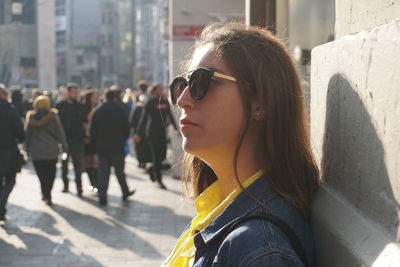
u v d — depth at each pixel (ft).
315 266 4.13
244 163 4.14
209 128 4.09
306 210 4.19
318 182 4.49
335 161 4.25
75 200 30.89
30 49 164.86
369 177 3.49
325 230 3.92
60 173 43.09
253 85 4.05
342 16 4.47
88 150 33.94
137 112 43.29
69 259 19.06
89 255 19.52
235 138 4.09
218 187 4.64
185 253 4.42
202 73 4.08
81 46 247.70
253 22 12.41
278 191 3.97
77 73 248.32
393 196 3.12
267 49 4.14
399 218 3.04
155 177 35.24
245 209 3.89
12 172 24.95
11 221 25.31
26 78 164.45
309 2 9.98
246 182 4.04
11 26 160.86
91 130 29.71
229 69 4.08
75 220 25.48
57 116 29.22
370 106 3.47
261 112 4.08
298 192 4.10
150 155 42.70
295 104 4.19
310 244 4.03
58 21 248.52
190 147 4.16
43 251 20.08
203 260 3.86
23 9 161.99
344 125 4.03
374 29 3.43
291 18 11.61
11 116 24.66
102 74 251.39
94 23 249.55
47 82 169.78
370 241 3.26
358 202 3.71
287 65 4.21
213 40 4.25
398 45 3.02
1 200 24.81
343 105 4.04
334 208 3.95
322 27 9.02
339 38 4.55
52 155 29.04
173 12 36.01
